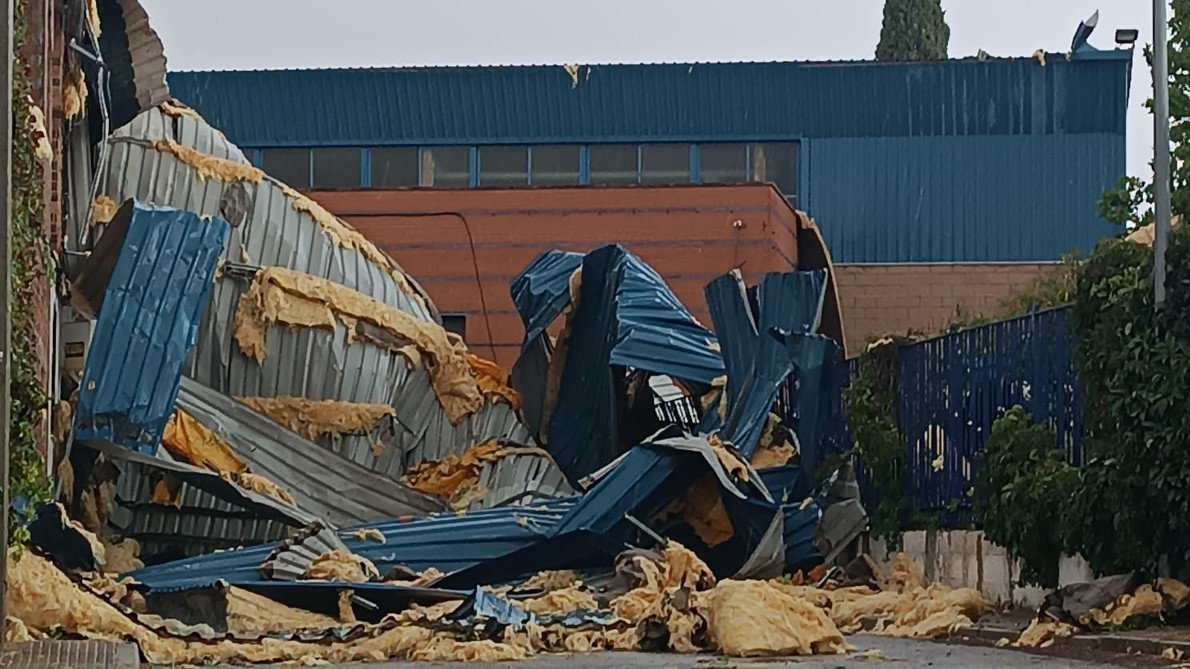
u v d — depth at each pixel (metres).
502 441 30.08
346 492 27.97
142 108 30.17
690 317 30.19
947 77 48.00
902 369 28.70
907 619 21.83
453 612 19.86
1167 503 19.56
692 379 29.00
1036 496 21.83
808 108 48.19
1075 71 47.97
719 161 48.38
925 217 48.34
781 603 18.16
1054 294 29.89
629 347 28.91
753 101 48.06
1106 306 20.70
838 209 48.28
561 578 25.66
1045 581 22.23
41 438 23.00
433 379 29.94
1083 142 48.25
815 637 17.83
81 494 24.89
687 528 27.31
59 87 25.39
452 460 29.62
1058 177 48.22
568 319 32.06
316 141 48.50
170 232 26.27
